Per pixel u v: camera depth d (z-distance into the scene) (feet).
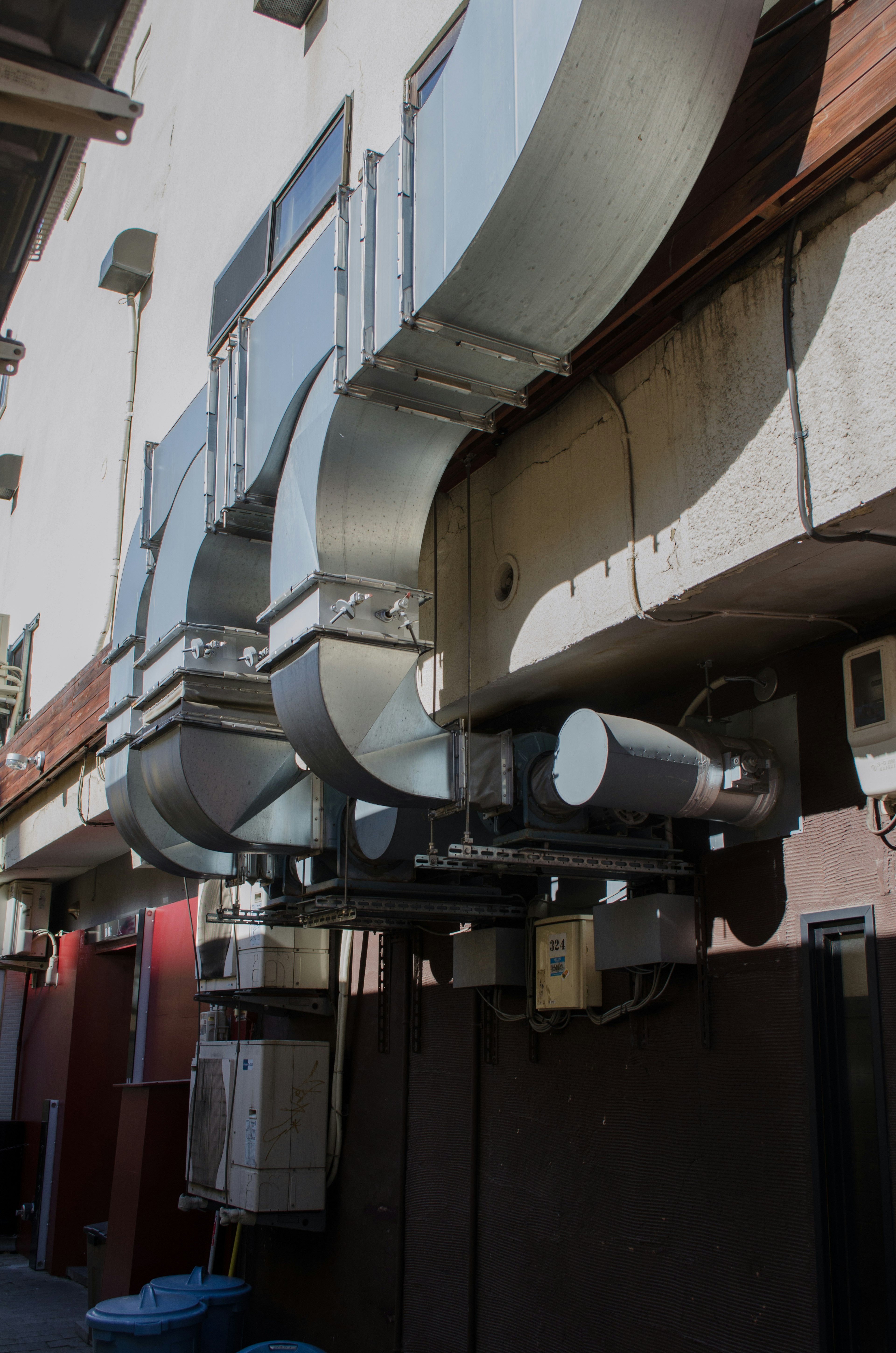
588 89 10.06
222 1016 28.99
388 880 17.84
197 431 18.90
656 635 13.83
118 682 21.25
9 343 11.30
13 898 45.65
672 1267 14.58
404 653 14.30
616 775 13.04
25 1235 39.63
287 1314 24.21
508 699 16.96
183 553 17.80
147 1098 27.84
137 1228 26.61
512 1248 17.76
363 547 14.11
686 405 12.62
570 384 14.52
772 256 11.59
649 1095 15.55
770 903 14.20
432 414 13.37
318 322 14.35
